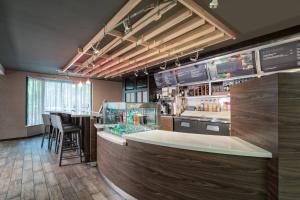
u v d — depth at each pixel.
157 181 2.00
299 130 1.20
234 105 2.09
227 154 1.55
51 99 7.40
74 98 7.99
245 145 1.63
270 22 2.73
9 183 2.88
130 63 4.70
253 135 1.61
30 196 2.48
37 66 5.69
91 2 2.13
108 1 2.11
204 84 4.75
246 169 1.48
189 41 3.31
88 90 8.41
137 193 2.23
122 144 2.43
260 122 1.47
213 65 4.33
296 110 1.20
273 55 3.26
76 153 4.58
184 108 5.29
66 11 2.34
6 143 5.79
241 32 3.14
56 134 4.67
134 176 2.28
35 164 3.79
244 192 1.49
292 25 2.87
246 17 2.56
